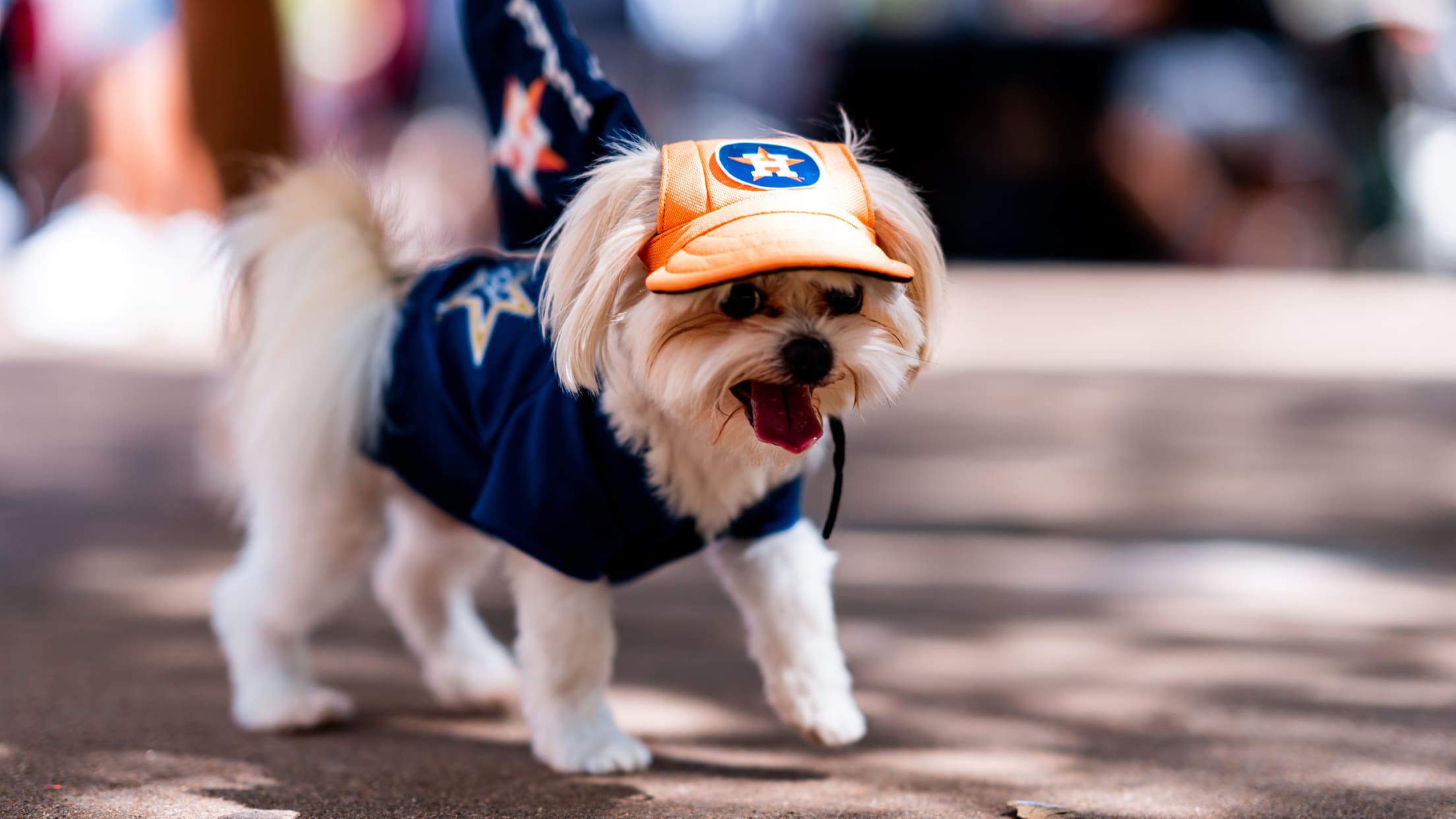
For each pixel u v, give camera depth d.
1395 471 7.65
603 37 17.12
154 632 4.66
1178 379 10.70
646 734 3.75
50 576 5.39
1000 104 16.50
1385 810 3.10
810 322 3.09
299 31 17.16
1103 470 7.73
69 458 7.72
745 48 17.78
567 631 3.42
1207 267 17.50
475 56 4.01
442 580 4.18
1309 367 11.19
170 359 11.27
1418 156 17.06
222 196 6.15
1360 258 17.48
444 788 3.30
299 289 3.84
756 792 3.28
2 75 13.21
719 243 3.00
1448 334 12.76
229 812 3.12
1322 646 4.53
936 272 3.29
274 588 3.85
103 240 12.23
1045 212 17.06
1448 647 4.50
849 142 3.42
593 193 3.18
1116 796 3.22
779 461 3.18
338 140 4.98
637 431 3.28
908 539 6.15
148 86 11.95
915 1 17.22
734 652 4.52
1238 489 7.20
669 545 3.45
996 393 10.22
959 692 4.09
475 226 14.65
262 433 3.86
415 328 3.76
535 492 3.32
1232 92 16.83
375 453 3.76
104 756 3.49
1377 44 16.58
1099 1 16.95
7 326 12.74
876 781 3.35
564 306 3.16
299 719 3.77
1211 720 3.79
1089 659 4.40
